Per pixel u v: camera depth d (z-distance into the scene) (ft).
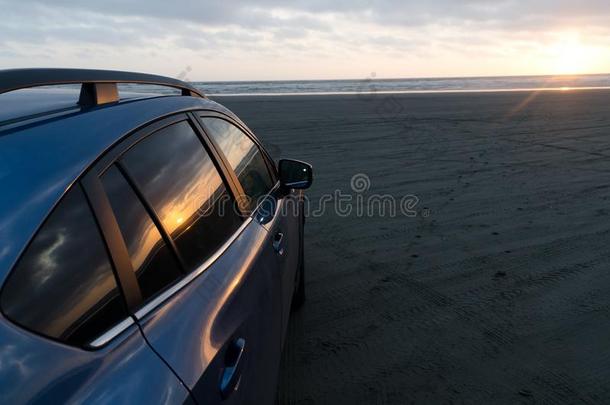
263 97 97.76
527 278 14.57
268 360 6.50
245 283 5.94
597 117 54.65
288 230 9.57
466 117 56.44
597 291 13.70
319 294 13.75
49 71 4.57
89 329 3.70
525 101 78.59
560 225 19.16
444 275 14.87
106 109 5.06
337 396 9.53
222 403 4.52
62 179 3.92
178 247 5.18
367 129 46.80
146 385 3.69
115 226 4.35
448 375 10.16
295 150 36.09
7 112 4.50
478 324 12.10
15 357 3.08
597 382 9.91
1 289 3.22
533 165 30.14
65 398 3.14
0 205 3.46
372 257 16.31
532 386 9.79
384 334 11.70
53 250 3.67
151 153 5.34
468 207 21.80
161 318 4.35
